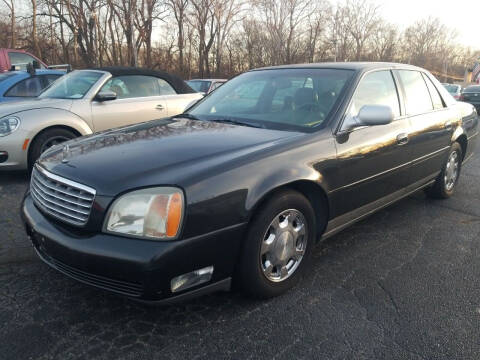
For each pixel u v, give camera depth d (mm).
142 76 6266
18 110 5031
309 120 2982
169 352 2109
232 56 38938
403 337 2268
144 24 30328
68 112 5320
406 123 3555
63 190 2238
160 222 2010
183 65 34375
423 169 3943
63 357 2049
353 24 52062
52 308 2459
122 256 1972
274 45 39781
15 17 27797
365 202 3217
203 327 2316
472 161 7023
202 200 2090
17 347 2111
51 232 2203
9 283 2715
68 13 29094
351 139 2941
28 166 5105
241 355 2102
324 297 2650
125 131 3027
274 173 2389
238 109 3451
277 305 2545
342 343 2207
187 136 2738
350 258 3225
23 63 10680
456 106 4641
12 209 4059
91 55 29312
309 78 3396
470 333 2311
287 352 2131
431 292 2740
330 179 2752
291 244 2615
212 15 34312
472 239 3635
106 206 2053
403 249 3406
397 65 3832
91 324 2320
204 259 2137
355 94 3127
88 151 2521
